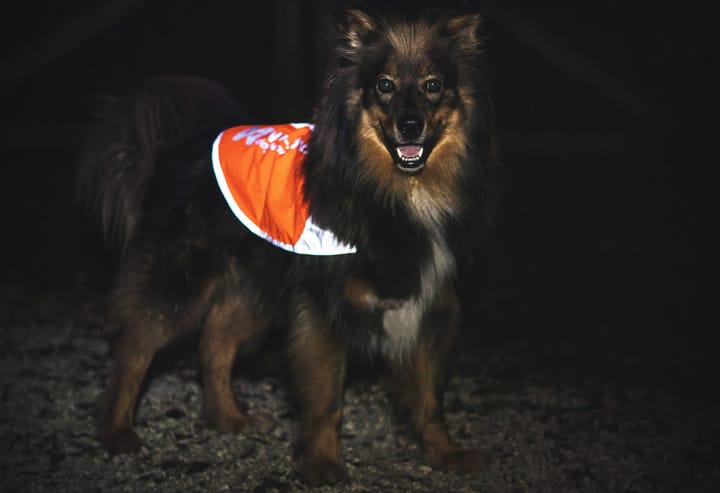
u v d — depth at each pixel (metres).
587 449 2.28
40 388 2.52
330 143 2.12
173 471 2.19
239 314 2.36
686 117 4.91
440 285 2.15
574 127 5.21
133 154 2.41
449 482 2.16
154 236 2.31
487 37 2.15
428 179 2.11
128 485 2.15
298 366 2.17
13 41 5.79
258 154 2.23
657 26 5.43
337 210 2.11
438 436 2.22
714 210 4.00
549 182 4.50
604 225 3.92
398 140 2.05
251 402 2.50
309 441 2.17
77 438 2.31
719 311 3.05
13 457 2.23
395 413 2.38
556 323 3.01
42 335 2.84
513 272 3.39
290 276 2.19
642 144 4.88
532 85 5.32
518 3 5.68
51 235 3.78
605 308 3.10
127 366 2.31
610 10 5.59
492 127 2.16
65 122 5.29
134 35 5.69
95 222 3.78
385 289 2.12
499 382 2.62
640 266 3.44
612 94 4.96
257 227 2.21
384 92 2.08
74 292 3.19
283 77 4.89
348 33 2.13
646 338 2.90
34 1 5.82
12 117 5.31
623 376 2.66
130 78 5.62
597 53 5.61
